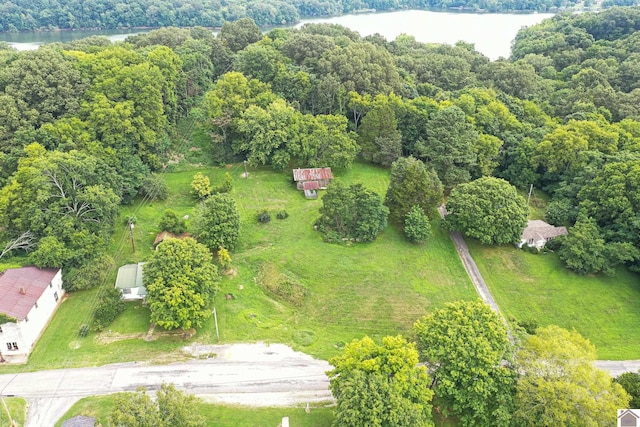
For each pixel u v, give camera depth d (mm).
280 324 59062
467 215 71812
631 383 45969
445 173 85625
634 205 71500
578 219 74375
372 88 100375
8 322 50188
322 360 54250
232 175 89375
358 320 60656
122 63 84750
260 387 50281
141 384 49688
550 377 43438
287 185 87438
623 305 66188
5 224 62438
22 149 67812
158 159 84625
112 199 65625
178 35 120938
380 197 76438
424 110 95562
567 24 153250
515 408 43188
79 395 48000
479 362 44062
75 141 71938
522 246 75188
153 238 71500
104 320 56250
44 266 58250
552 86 121375
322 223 74625
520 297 66812
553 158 86250
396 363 42438
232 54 117562
